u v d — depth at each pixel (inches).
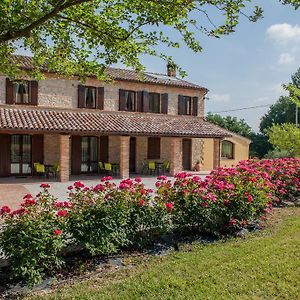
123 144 727.1
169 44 239.8
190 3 188.4
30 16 192.7
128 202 243.6
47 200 212.1
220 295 179.2
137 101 867.4
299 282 195.3
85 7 228.8
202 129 858.1
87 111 796.6
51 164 764.6
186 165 956.6
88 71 278.2
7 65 268.8
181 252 248.5
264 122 1884.8
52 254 195.0
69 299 175.8
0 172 717.9
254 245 261.3
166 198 273.3
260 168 415.8
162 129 780.0
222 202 286.8
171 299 174.6
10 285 190.2
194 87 951.0
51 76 752.3
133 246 251.0
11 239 188.1
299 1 179.3
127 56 249.6
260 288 187.9
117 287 189.8
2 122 617.3
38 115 703.7
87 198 229.5
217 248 255.9
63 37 255.0
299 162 474.3
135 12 211.8
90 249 212.4
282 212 382.6
